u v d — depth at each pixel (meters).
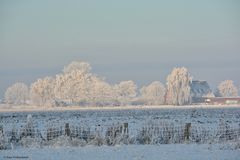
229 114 106.75
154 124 36.47
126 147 32.34
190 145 33.56
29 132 36.69
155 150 30.23
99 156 27.25
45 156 27.48
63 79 195.38
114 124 36.19
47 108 195.88
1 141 33.56
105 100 198.38
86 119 82.25
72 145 34.00
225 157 26.19
